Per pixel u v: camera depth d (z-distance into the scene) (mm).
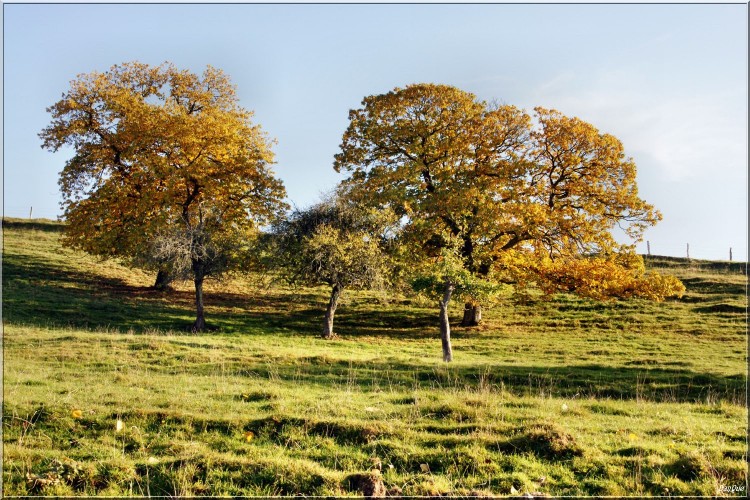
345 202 31422
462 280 25062
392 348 28156
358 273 29797
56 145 35875
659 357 26719
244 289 42969
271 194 36844
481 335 32594
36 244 49656
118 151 36469
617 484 8711
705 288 43656
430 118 34844
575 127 32875
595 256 33969
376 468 9242
